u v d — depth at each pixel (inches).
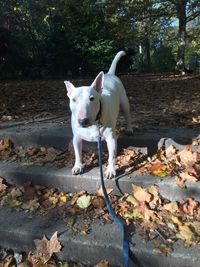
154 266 40.7
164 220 45.1
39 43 239.6
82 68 237.8
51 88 137.4
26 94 117.2
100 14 227.8
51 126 66.8
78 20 230.5
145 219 45.3
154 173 51.2
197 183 48.2
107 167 51.6
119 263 41.9
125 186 50.2
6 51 211.9
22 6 227.3
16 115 79.0
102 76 45.8
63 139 59.9
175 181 48.8
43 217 47.3
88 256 42.7
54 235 43.5
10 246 45.8
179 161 53.7
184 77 194.5
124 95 58.1
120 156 57.0
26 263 42.9
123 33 227.9
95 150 58.7
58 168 54.6
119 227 44.1
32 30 248.7
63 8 223.6
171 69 354.9
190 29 276.7
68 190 52.4
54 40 231.5
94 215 46.9
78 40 230.8
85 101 43.7
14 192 52.5
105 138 50.4
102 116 47.2
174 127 64.9
